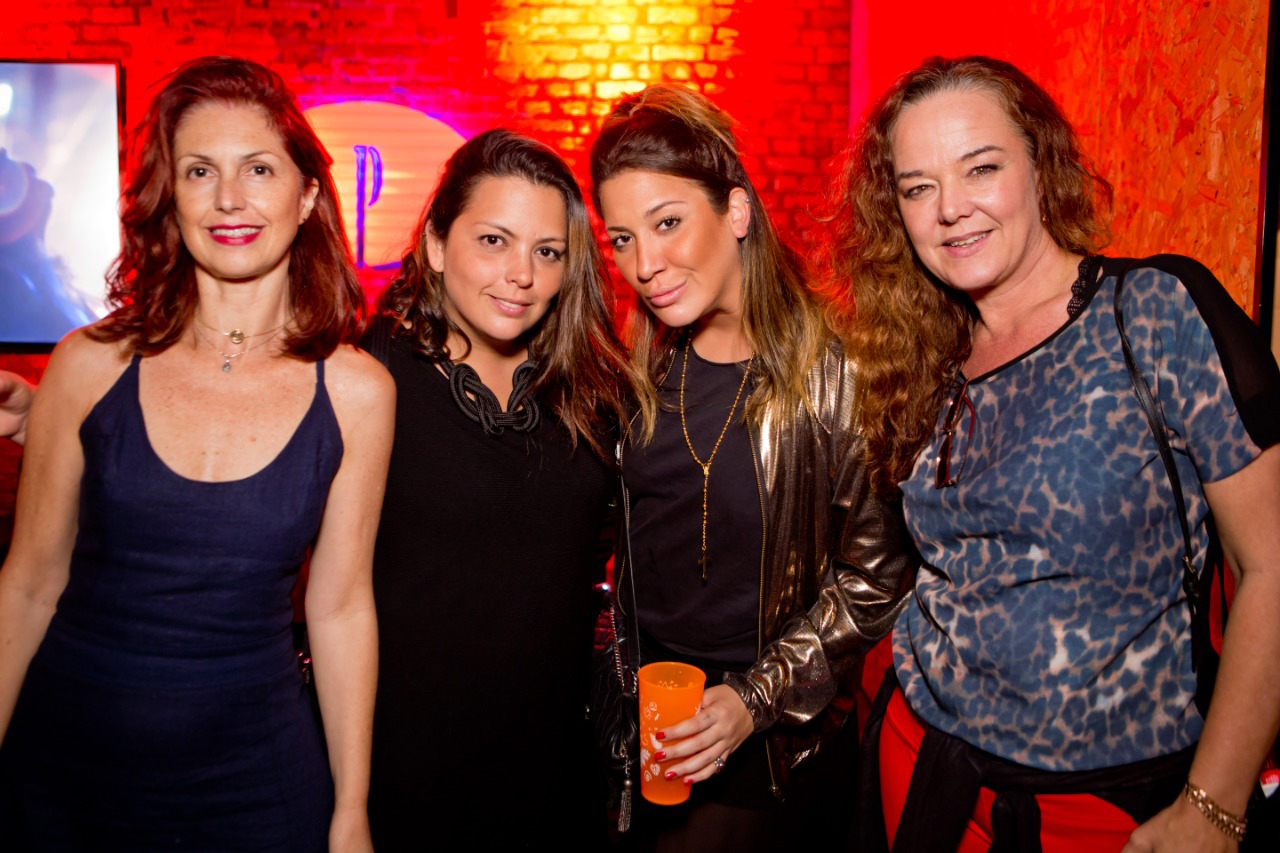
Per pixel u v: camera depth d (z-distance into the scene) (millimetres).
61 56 5230
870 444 1510
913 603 1430
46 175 5152
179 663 1173
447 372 1468
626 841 1855
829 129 5336
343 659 1320
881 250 1445
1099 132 2391
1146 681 1139
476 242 1400
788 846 1649
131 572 1174
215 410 1216
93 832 1177
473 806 1465
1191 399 1097
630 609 1702
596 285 1579
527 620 1481
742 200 1535
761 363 1598
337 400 1275
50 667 1178
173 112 1186
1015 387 1246
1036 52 2861
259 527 1199
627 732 1565
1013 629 1189
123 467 1174
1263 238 1568
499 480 1466
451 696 1438
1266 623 1062
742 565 1625
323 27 5289
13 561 1220
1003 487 1199
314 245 1295
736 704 1436
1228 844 1063
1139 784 1137
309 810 1270
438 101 5320
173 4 5227
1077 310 1209
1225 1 1746
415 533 1435
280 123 1210
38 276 5199
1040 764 1166
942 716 1285
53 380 1211
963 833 1264
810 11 5301
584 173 5336
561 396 1545
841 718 1686
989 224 1243
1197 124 1855
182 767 1176
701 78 5340
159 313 1229
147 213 1196
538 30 5312
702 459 1621
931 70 1300
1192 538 1158
